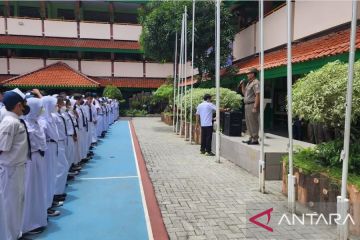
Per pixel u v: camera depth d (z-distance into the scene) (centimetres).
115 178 825
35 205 493
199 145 1307
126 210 599
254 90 880
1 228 383
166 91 2309
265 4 1720
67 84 2720
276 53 1430
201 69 1834
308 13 1262
